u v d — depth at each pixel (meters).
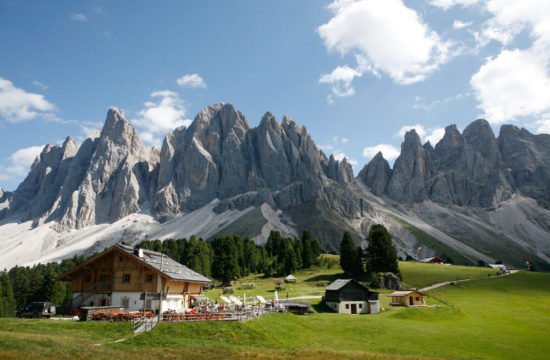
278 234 194.25
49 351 29.38
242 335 42.12
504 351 47.06
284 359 34.75
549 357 45.34
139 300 55.66
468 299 98.12
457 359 41.38
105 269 59.19
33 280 122.69
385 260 126.38
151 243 181.50
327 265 159.25
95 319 46.84
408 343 48.47
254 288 114.06
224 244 134.75
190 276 65.25
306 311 71.75
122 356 30.92
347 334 51.88
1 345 29.55
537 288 112.62
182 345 37.00
